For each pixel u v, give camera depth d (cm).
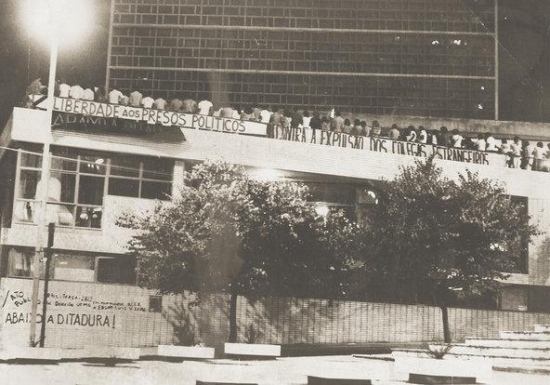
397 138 3062
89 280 2520
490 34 3903
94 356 1700
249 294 2381
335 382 1175
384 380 1250
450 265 2453
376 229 2489
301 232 2420
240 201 2378
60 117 2588
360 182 2955
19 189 2519
